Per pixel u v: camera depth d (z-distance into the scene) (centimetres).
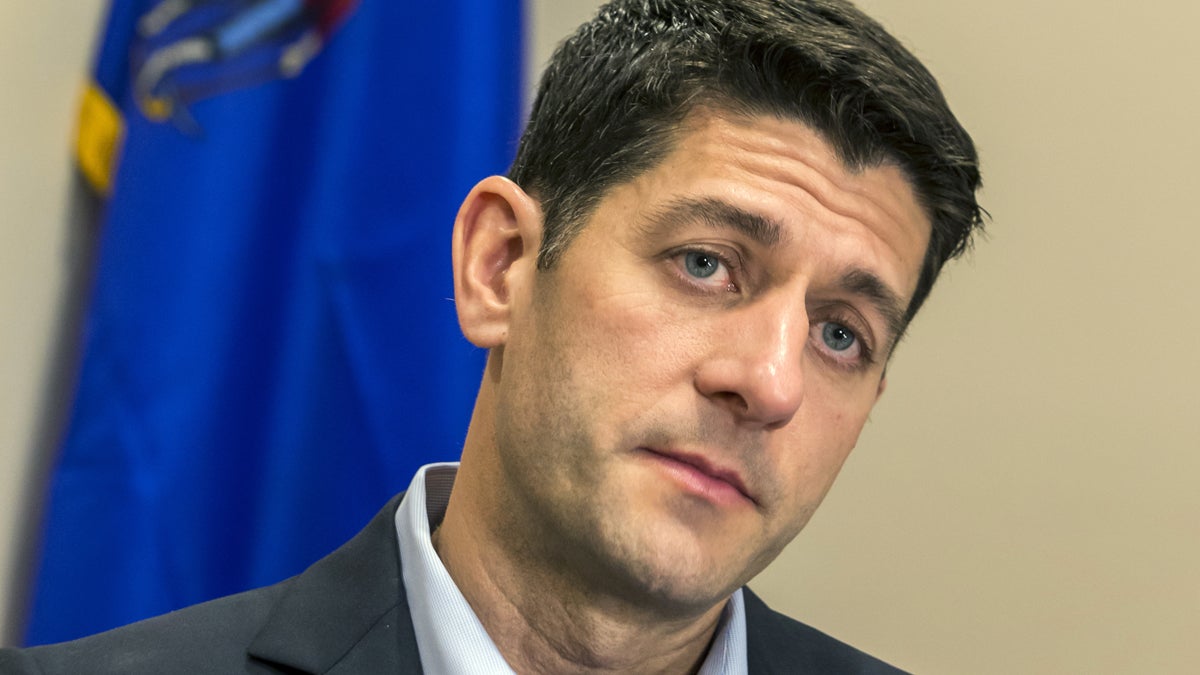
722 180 287
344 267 495
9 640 565
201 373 502
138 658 294
